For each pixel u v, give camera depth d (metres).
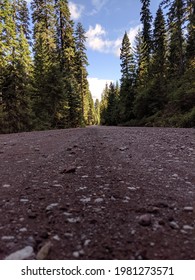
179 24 26.39
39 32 34.44
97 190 3.32
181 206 2.79
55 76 26.58
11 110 20.48
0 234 2.17
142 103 29.83
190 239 2.09
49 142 8.27
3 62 22.09
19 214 2.58
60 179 3.85
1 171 4.46
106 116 58.28
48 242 2.05
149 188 3.38
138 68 41.47
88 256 1.90
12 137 10.80
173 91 25.77
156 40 36.50
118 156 5.57
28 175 4.13
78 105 34.34
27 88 21.66
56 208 2.72
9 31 23.47
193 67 25.14
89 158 5.39
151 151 6.21
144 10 38.00
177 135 9.70
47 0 34.53
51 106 26.33
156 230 2.24
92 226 2.32
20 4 30.44
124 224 2.36
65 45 37.72
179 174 4.09
